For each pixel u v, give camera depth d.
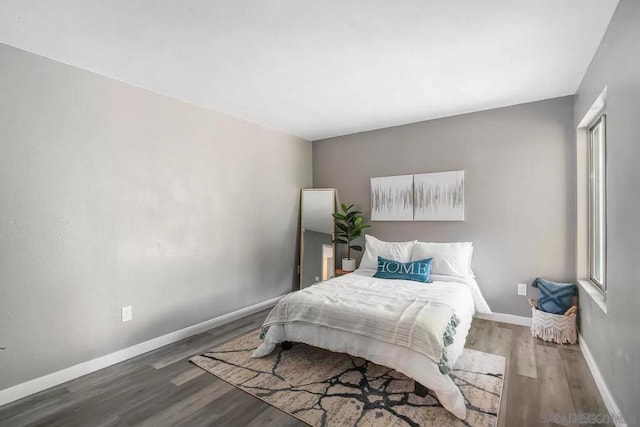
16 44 2.11
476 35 2.06
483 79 2.75
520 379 2.29
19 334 2.16
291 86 2.88
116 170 2.68
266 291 4.19
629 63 1.61
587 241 2.94
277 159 4.37
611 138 1.91
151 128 2.94
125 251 2.74
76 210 2.44
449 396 1.91
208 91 2.99
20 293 2.17
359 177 4.52
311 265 4.64
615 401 1.83
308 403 2.04
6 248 2.11
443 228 3.84
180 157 3.18
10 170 2.13
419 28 1.97
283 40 2.10
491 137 3.53
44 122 2.28
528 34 2.04
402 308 2.38
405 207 4.07
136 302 2.81
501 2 1.73
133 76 2.64
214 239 3.51
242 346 2.95
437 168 3.87
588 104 2.52
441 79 2.75
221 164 3.59
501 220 3.48
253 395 2.14
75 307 2.43
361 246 4.48
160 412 1.98
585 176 2.95
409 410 1.95
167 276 3.06
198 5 1.73
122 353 2.70
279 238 4.41
